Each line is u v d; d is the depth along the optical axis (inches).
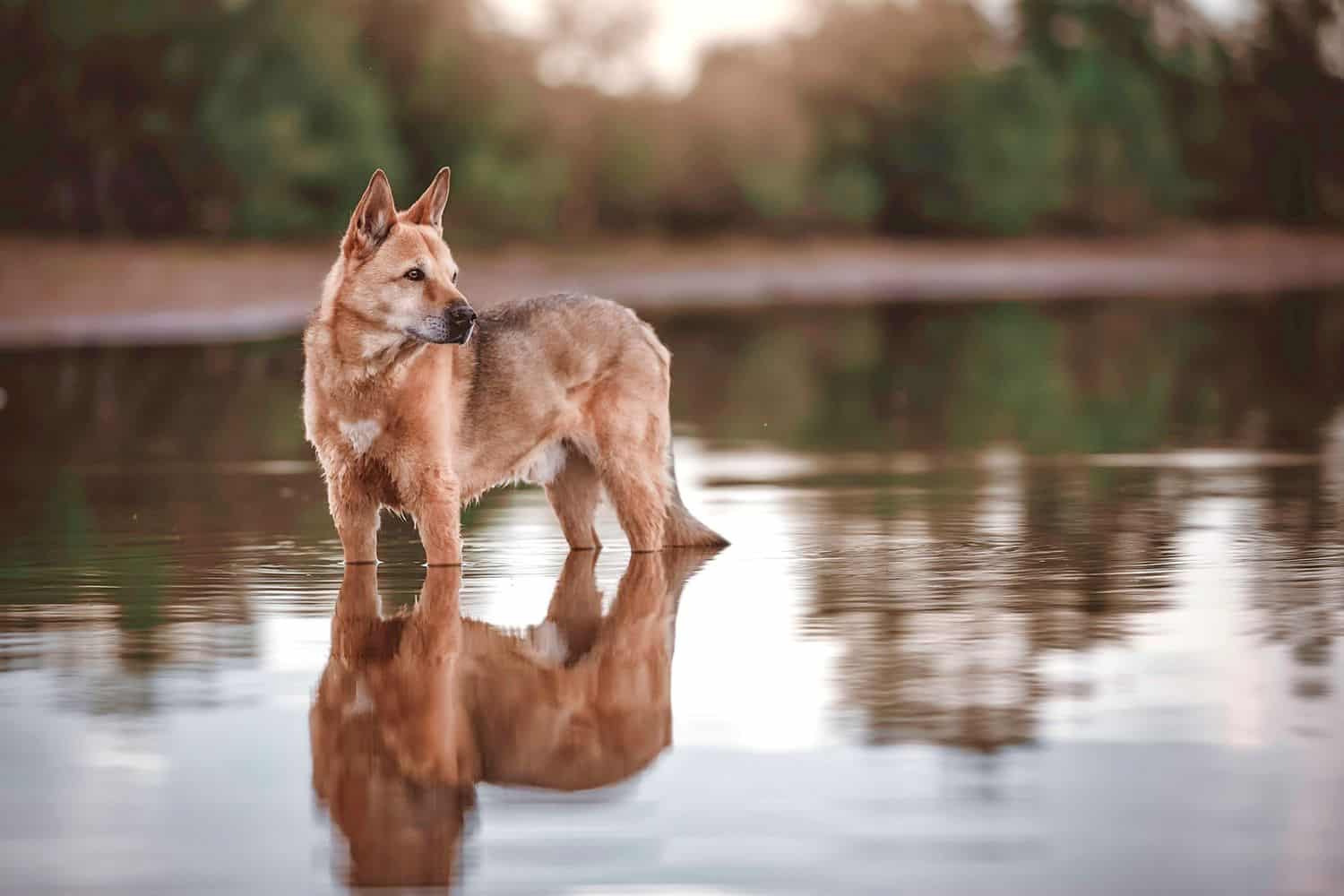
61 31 2468.0
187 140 2571.4
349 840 216.8
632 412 434.6
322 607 360.8
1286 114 5295.3
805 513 507.5
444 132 3090.6
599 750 253.6
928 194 4207.7
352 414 398.0
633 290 2406.5
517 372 419.5
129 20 2511.1
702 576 399.9
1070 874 203.0
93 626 341.4
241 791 235.8
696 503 531.2
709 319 1748.3
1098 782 234.8
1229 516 488.1
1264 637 322.3
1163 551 427.2
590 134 3412.9
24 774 243.3
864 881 201.9
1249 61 5378.9
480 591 380.5
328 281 400.5
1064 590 375.9
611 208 3489.2
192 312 1690.5
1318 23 5359.3
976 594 371.6
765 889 200.1
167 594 376.5
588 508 444.1
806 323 1669.5
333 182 2726.4
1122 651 311.6
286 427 774.5
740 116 3590.1
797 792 232.8
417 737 260.4
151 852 213.6
